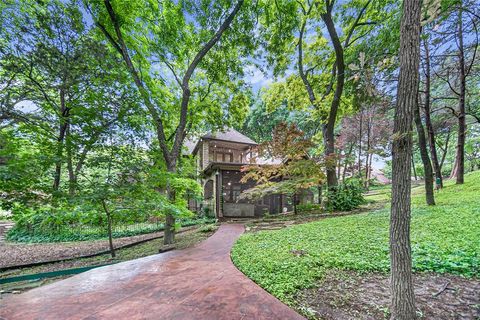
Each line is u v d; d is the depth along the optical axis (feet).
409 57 6.51
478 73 33.68
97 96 19.90
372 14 34.12
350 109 40.73
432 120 45.62
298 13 34.88
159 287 10.00
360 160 58.03
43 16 22.04
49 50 22.13
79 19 24.41
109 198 19.63
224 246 17.93
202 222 38.06
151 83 31.94
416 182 68.95
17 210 18.07
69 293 9.55
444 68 33.24
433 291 7.93
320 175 30.89
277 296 8.50
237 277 10.86
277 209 46.52
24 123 20.42
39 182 17.72
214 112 41.01
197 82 40.57
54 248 28.45
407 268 6.27
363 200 35.60
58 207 18.63
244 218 39.91
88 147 19.53
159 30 29.07
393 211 6.59
